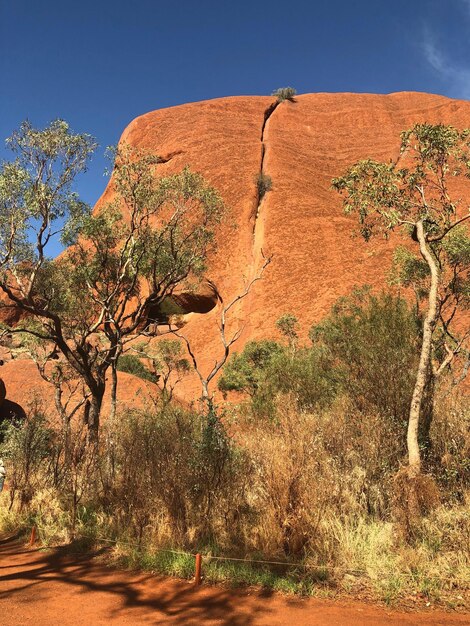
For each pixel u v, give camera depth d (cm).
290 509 534
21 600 429
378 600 418
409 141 865
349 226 5500
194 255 1354
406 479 575
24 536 669
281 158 6788
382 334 975
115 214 1291
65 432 862
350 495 588
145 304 1294
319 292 4869
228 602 418
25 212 1078
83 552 581
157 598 429
